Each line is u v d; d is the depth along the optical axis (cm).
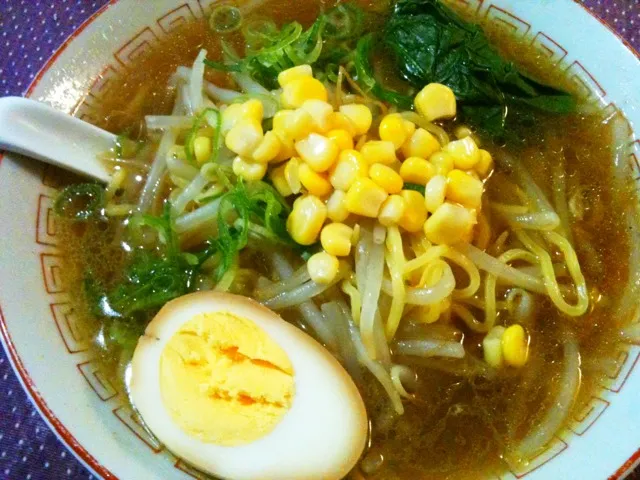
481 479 14
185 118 18
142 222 16
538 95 19
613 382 15
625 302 17
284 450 13
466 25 19
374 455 15
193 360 14
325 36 19
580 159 19
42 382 13
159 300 16
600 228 18
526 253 17
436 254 15
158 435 14
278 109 17
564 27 19
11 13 21
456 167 17
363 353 15
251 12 21
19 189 16
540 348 16
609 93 19
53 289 15
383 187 15
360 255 15
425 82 19
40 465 15
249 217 16
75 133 17
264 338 14
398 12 20
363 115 16
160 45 19
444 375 16
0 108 15
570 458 14
